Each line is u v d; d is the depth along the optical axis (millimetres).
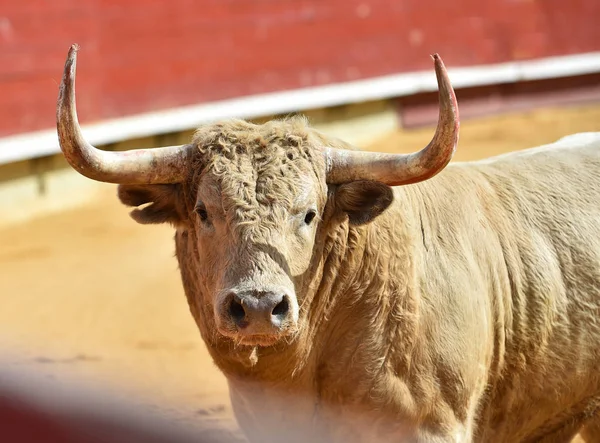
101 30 44562
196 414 18344
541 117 54594
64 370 20438
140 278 29422
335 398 12148
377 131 52938
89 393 4684
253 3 48906
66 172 42188
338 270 11828
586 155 15227
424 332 11945
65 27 43562
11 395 3756
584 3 58812
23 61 42156
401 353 11820
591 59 58844
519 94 57125
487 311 12781
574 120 53031
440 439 12039
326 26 51312
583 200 14406
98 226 36625
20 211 39562
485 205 13672
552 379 13688
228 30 48281
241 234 10656
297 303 10727
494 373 13102
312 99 50469
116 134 44531
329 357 12078
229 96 48438
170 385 20078
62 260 31734
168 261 31469
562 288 13648
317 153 11578
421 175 11234
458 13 55406
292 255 10844
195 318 12633
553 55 58188
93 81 44312
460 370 12141
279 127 11648
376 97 52438
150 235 35062
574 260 13820
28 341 22953
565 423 14461
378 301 11828
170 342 23297
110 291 27969
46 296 27500
